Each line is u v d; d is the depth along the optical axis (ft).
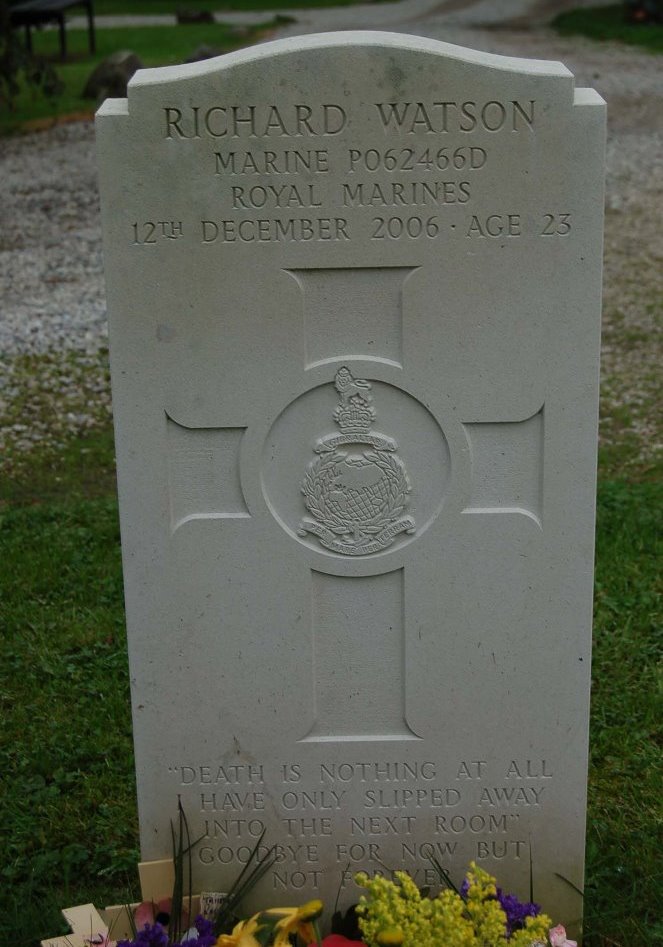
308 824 5.47
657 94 25.07
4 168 20.07
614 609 7.30
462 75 4.90
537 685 5.36
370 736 5.42
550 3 42.88
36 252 15.51
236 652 5.34
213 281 5.04
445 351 5.11
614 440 9.74
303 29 35.45
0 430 9.91
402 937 4.96
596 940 5.43
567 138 4.93
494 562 5.27
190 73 4.92
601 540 7.92
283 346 5.10
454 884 5.50
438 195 4.98
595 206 4.98
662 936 5.33
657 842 5.78
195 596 5.29
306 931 5.16
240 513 5.24
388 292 5.08
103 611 7.36
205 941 5.10
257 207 4.99
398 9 42.63
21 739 6.46
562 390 5.13
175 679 5.35
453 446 5.18
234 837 5.47
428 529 5.25
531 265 5.03
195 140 4.94
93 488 8.96
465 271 5.04
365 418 5.17
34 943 5.40
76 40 33.94
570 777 5.42
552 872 5.49
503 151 4.94
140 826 5.47
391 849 5.49
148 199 4.98
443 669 5.36
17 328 12.35
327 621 5.33
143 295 5.05
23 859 5.79
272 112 4.92
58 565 7.77
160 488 5.21
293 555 5.27
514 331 5.08
